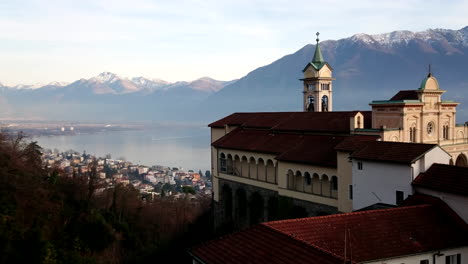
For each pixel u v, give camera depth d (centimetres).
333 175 6291
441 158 4884
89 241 7525
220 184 9306
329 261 3098
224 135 9931
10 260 5266
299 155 6975
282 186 7281
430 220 4119
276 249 3484
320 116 7994
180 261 8756
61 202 8150
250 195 8306
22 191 7250
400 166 4812
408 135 6656
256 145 8250
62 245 6794
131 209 10531
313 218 4072
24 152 9244
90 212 8412
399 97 7544
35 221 6806
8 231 5766
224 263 3547
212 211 9675
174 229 10394
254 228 3962
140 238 9581
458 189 4209
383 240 3725
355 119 6719
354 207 5466
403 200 4750
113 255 7850
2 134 9425
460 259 3906
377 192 5116
